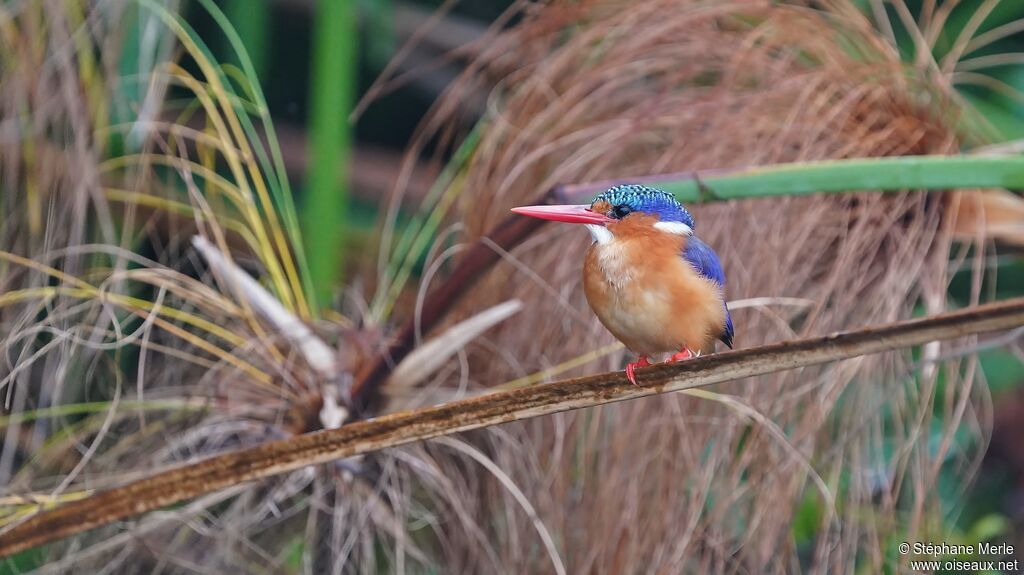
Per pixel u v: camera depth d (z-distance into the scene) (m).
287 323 4.66
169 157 4.69
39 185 4.70
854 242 4.65
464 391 4.68
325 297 4.71
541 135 4.74
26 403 4.70
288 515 4.66
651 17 4.73
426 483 4.68
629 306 4.56
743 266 4.68
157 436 4.69
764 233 4.67
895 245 4.66
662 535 4.65
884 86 4.68
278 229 4.68
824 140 4.68
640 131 4.71
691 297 4.56
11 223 4.70
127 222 4.70
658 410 4.66
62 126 4.70
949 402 4.65
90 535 4.68
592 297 4.57
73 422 4.70
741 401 4.64
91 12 4.71
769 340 4.66
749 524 4.66
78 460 4.69
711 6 4.72
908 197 4.66
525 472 4.68
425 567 4.68
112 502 4.53
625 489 4.66
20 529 4.54
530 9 4.76
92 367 4.68
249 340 4.66
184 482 4.52
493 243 4.64
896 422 4.65
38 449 4.70
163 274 4.66
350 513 4.66
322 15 4.72
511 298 4.71
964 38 4.74
